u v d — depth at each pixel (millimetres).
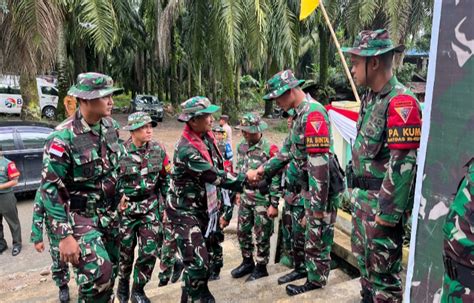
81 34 10070
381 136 2064
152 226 3330
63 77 15023
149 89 36469
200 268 2740
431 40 1335
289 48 12148
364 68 2049
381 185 2078
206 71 21734
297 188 2988
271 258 4328
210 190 2705
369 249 2178
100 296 2480
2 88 16281
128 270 3432
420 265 1429
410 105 1892
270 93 2748
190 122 2645
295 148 2834
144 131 3285
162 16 14164
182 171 2672
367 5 11328
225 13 10453
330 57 23000
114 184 2658
